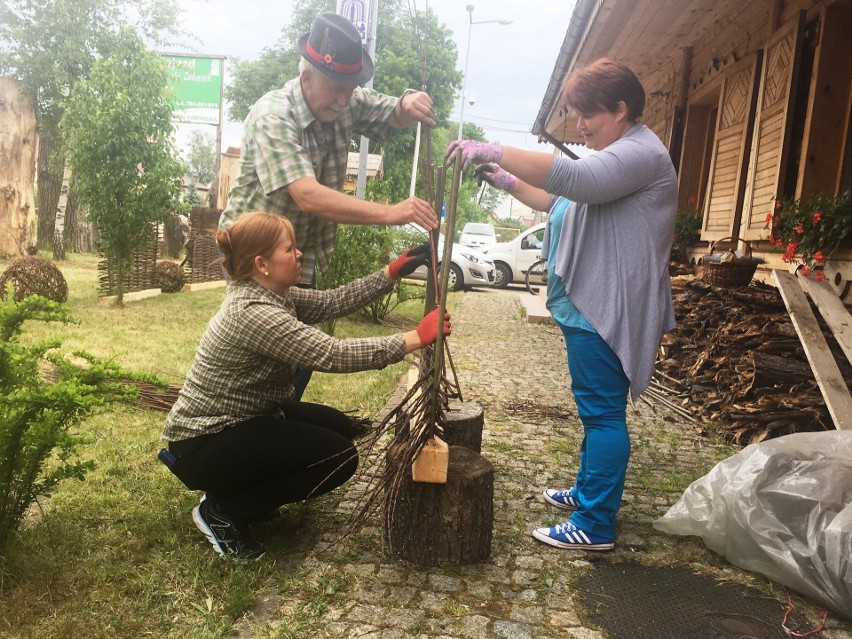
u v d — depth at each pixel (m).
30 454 2.24
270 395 2.54
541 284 15.82
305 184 2.56
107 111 7.75
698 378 5.18
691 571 2.61
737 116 7.20
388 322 9.21
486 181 2.55
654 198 2.57
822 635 2.21
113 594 2.22
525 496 3.31
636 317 2.61
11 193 11.60
